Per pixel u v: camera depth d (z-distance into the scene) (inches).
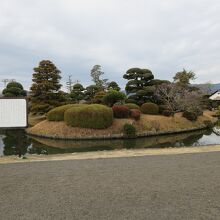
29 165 290.5
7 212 159.0
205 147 434.3
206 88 2481.5
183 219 146.3
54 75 1339.8
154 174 240.5
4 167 282.2
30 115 1510.8
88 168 268.2
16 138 912.3
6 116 324.2
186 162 293.3
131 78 1473.9
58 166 281.0
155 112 1314.0
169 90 1358.3
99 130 1043.9
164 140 999.0
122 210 159.2
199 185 206.5
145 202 171.8
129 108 1240.2
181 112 1470.2
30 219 148.5
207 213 153.9
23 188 204.5
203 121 1437.0
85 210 159.6
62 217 150.4
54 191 195.8
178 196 182.2
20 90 1502.2
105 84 2333.9
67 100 1540.4
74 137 1011.3
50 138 1037.2
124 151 411.5
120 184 210.8
